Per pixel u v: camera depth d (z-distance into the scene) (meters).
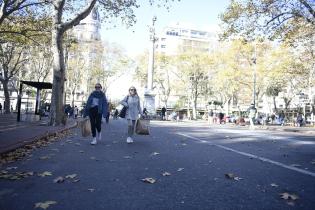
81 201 4.39
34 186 5.16
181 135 15.73
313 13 21.91
